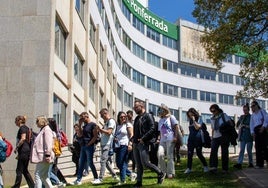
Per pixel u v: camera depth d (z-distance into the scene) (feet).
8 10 59.77
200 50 241.76
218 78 251.19
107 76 140.26
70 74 74.84
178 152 66.95
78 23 84.58
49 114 57.06
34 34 58.90
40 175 34.96
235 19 83.97
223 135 44.78
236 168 49.08
